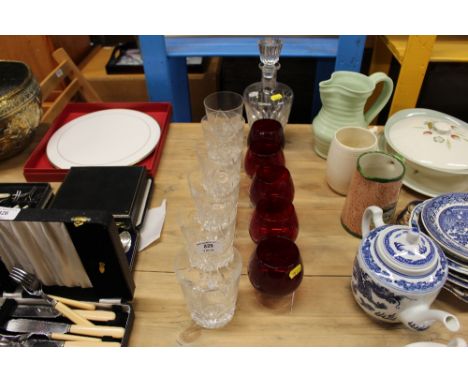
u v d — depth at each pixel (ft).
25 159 3.26
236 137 3.05
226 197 2.44
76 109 3.73
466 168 2.57
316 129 3.09
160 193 2.88
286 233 2.22
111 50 6.66
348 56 4.08
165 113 3.69
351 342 1.98
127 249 2.37
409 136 2.84
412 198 2.77
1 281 2.11
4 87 3.01
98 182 2.65
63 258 2.01
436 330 2.02
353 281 2.05
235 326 2.05
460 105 5.34
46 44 5.41
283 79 6.40
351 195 2.42
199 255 2.15
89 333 1.96
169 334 2.02
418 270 1.80
